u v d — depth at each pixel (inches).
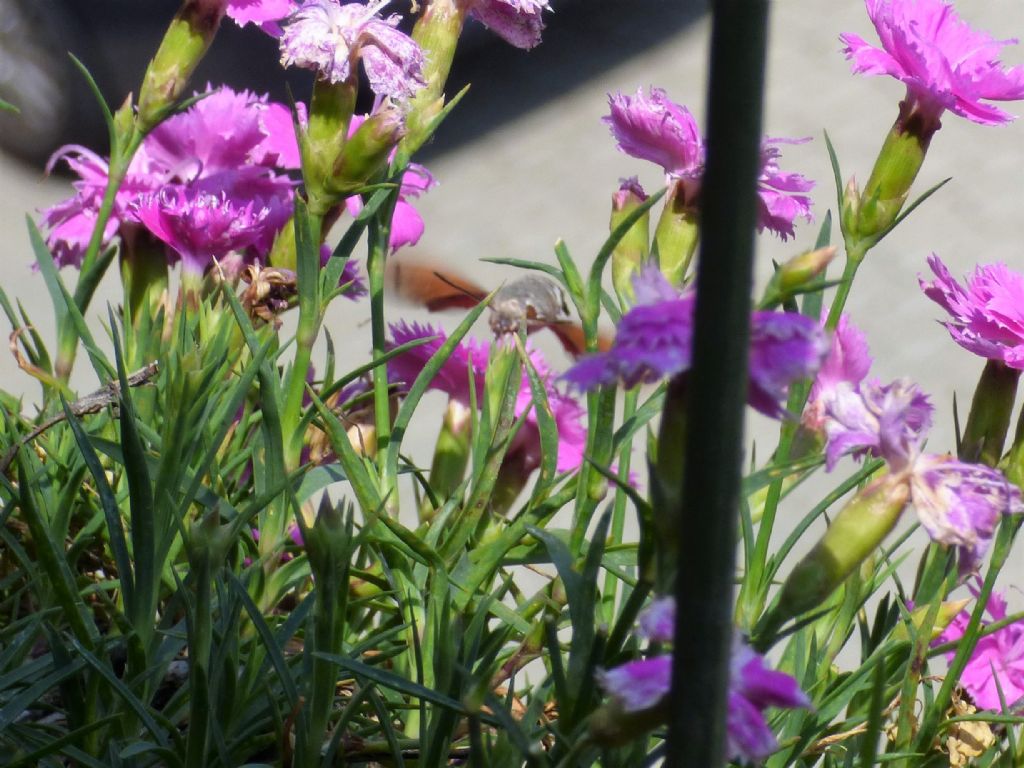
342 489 41.4
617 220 26.1
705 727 19.6
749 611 25.2
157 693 26.2
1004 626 25.5
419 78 25.8
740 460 19.1
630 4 109.2
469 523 25.7
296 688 24.4
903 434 22.3
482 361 27.7
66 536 26.6
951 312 26.8
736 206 18.5
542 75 102.0
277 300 27.4
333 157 25.4
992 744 25.8
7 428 27.1
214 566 23.2
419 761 24.1
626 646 23.7
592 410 25.8
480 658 25.7
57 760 24.0
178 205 27.6
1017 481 26.0
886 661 26.1
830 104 98.5
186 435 24.5
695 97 101.6
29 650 24.7
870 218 25.5
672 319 21.0
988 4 106.4
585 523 25.4
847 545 22.2
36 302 71.2
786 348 21.0
